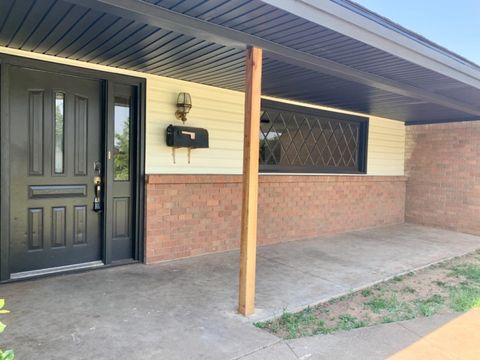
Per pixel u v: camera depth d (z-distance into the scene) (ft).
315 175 21.33
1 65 11.70
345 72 12.52
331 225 22.53
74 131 13.64
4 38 10.62
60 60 12.67
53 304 10.73
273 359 8.29
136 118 14.76
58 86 13.17
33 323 9.49
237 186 17.84
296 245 19.35
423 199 26.68
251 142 10.27
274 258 16.67
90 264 14.26
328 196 22.21
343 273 14.79
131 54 11.94
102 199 14.37
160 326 9.57
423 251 19.01
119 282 12.77
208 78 15.20
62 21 9.21
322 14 9.05
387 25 10.73
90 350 8.27
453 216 24.97
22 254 12.82
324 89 16.46
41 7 8.39
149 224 15.01
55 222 13.47
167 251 15.60
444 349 9.11
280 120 20.21
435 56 12.60
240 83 16.02
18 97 12.39
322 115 21.85
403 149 27.66
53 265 13.52
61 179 13.47
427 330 10.11
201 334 9.23
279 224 19.79
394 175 26.96
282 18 8.74
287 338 9.30
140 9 8.07
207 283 12.94
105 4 7.72
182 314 10.35
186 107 15.42
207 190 16.71
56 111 13.20
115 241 14.79
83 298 11.25
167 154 15.58
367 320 10.68
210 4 8.07
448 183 25.27
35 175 12.91
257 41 10.06
